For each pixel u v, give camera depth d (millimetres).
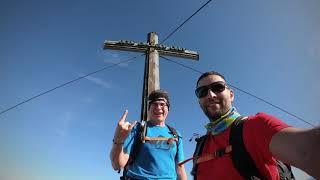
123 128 995
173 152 1332
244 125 680
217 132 789
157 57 2584
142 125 1326
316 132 424
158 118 1380
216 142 780
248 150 661
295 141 469
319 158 414
